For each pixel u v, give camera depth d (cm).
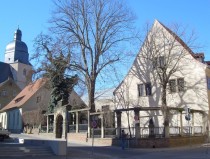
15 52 11088
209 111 4053
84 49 4447
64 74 4575
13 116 7469
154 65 4234
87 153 2769
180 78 4306
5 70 10800
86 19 4450
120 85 4881
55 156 2520
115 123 3906
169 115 3922
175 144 3500
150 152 2936
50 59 4375
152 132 3500
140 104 4644
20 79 10719
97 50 4453
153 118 4475
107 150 3081
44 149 2656
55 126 4803
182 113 4078
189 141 3731
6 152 2484
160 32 4403
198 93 4134
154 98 4525
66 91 5328
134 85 4784
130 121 4625
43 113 5894
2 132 3959
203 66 4138
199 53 4388
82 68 4425
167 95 4391
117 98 4834
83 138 4122
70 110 4603
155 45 4269
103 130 3809
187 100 4212
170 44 4244
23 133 6088
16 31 11344
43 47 4381
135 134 3403
